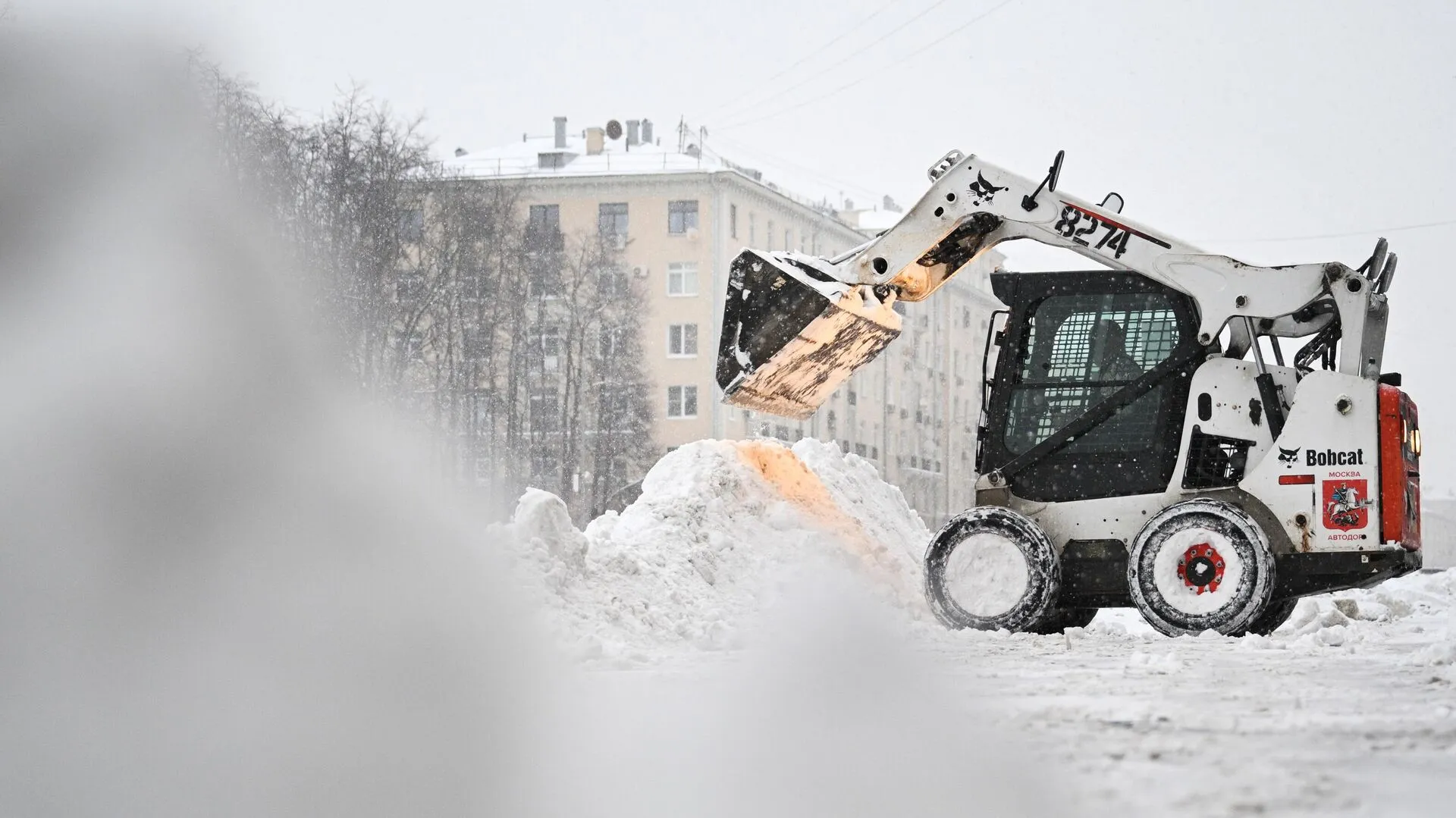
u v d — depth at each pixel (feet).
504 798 24.25
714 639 60.34
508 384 303.68
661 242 422.41
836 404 449.89
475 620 49.16
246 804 23.47
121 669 35.17
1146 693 39.93
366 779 25.36
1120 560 70.44
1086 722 33.27
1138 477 70.59
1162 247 70.95
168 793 24.18
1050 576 68.44
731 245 426.92
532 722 31.83
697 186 421.59
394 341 245.45
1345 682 43.45
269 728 29.58
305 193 220.64
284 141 205.05
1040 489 71.92
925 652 55.57
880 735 30.81
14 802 23.56
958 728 32.04
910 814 22.85
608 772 26.37
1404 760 27.99
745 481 78.64
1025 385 72.84
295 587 47.60
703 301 419.13
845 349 79.71
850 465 93.04
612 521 74.02
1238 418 69.46
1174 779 25.86
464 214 277.85
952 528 70.18
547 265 332.80
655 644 60.23
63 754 27.02
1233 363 69.87
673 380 418.72
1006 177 74.54
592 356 347.36
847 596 70.54
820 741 29.81
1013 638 65.36
